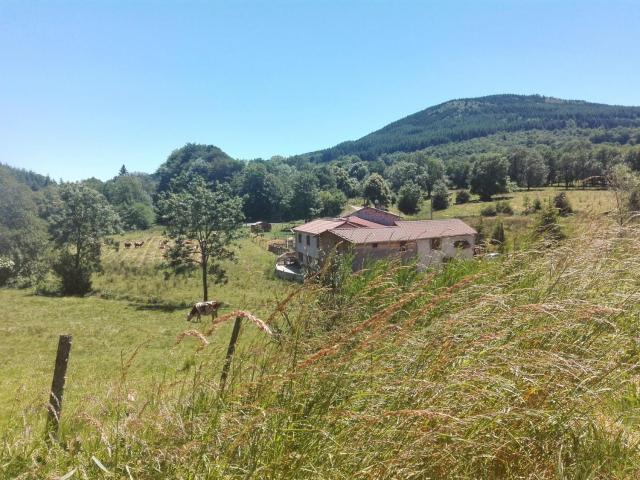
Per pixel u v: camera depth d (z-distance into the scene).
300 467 2.02
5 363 21.70
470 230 29.56
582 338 2.90
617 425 2.51
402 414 2.05
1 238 61.22
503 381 2.18
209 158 187.88
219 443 2.14
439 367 2.32
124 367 3.12
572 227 4.97
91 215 54.66
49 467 2.54
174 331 29.44
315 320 3.22
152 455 2.23
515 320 2.76
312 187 117.88
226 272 49.06
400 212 100.44
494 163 100.56
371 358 2.71
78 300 43.84
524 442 2.16
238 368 2.71
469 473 2.07
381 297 4.11
